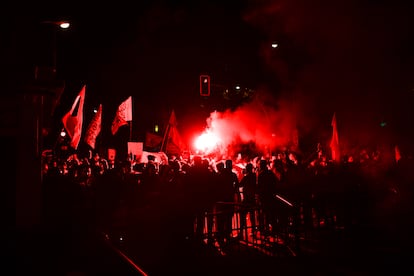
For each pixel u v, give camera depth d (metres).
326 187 11.88
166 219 8.81
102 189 9.56
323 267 8.22
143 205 8.98
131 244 8.15
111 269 5.18
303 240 10.57
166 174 10.34
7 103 8.73
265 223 10.01
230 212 9.03
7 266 7.31
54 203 9.35
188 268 8.12
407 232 11.03
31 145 8.88
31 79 8.68
